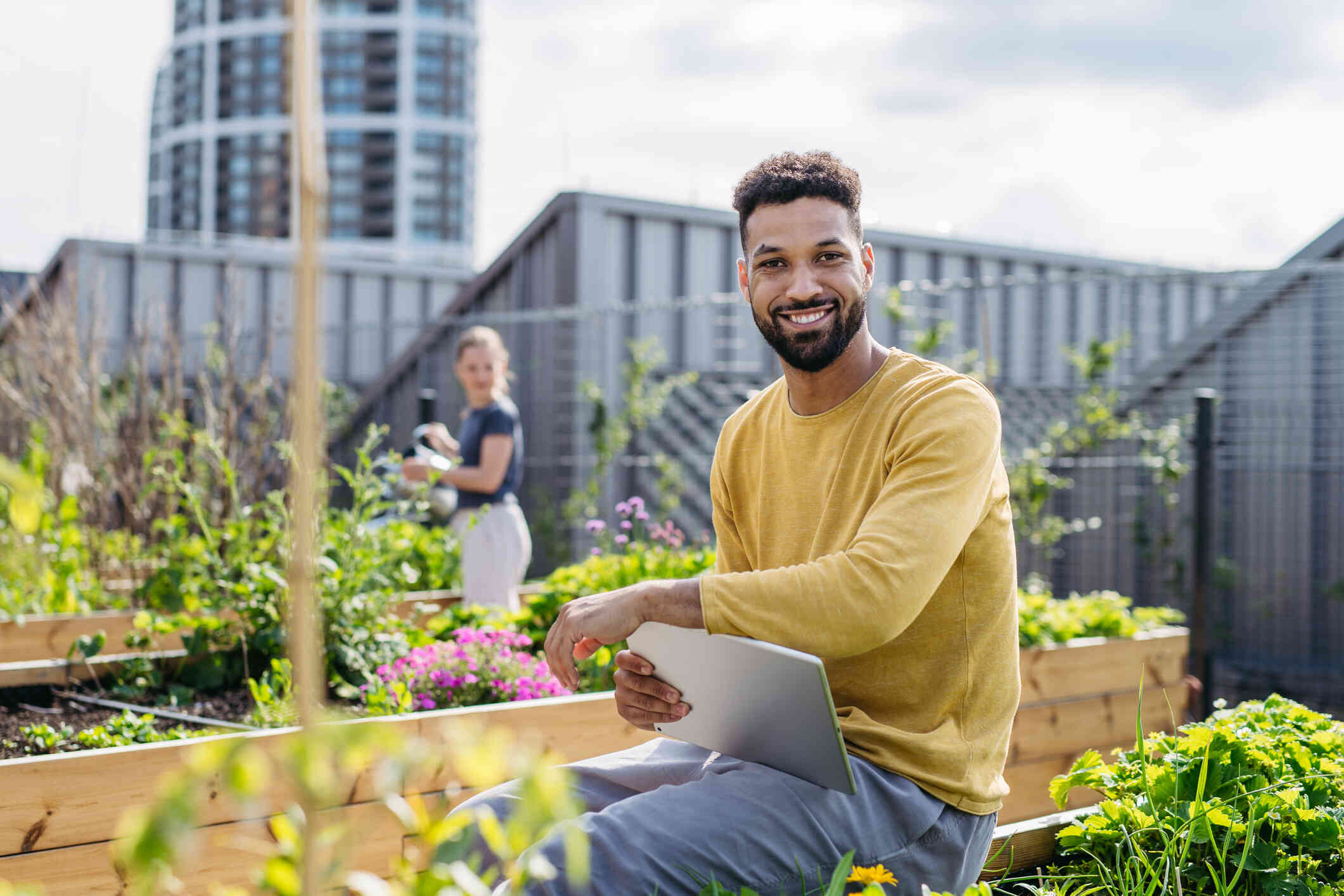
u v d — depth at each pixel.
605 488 7.54
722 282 8.21
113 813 2.10
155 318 6.29
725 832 1.46
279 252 9.29
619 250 7.75
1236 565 7.20
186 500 4.67
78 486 5.07
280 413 4.91
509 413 4.23
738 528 1.94
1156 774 1.95
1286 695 6.58
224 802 2.10
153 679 3.33
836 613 1.42
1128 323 9.55
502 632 3.31
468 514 4.21
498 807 1.53
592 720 2.68
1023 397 8.69
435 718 2.45
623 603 1.49
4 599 3.98
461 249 52.81
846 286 1.66
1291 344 6.90
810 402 1.76
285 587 3.28
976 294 8.80
